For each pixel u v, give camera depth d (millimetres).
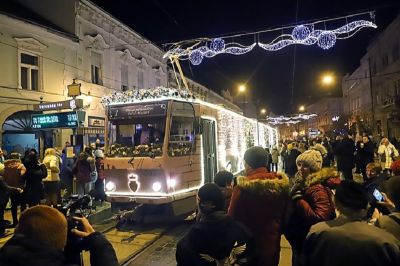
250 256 2758
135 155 8898
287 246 7234
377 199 4949
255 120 23422
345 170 13312
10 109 15812
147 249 7242
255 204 3404
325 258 2570
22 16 16969
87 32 21109
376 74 38219
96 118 21500
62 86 18781
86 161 11953
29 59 17156
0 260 1892
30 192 9484
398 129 31484
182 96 9367
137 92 9258
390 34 32375
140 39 27469
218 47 14312
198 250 2678
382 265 2410
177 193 8867
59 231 2080
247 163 3758
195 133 9672
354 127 33219
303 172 3906
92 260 2312
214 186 2842
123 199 8883
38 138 17125
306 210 3463
